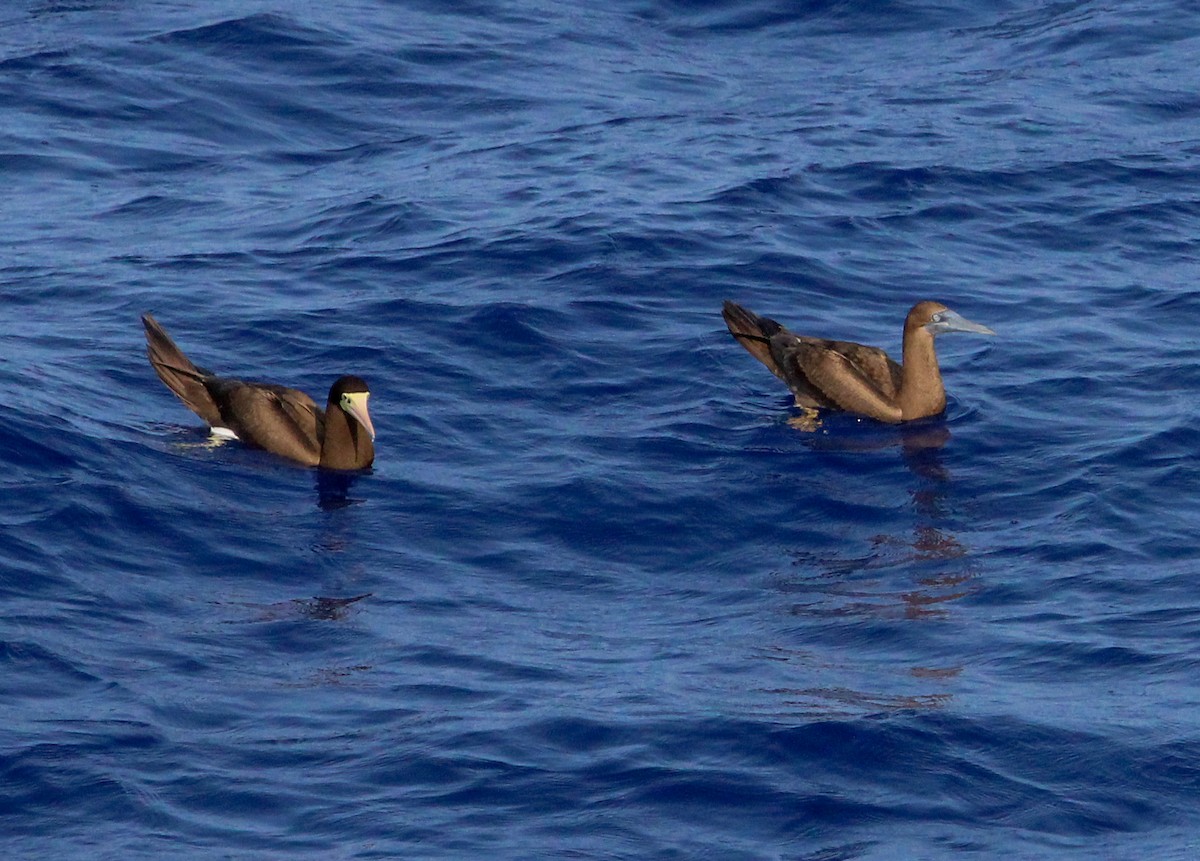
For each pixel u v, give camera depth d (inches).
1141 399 1098.1
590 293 1261.1
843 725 717.3
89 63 1802.4
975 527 940.0
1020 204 1467.8
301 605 844.6
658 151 1603.1
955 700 741.9
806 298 1279.5
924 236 1406.3
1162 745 701.3
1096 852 634.8
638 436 1051.9
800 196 1476.4
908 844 639.8
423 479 991.0
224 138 1670.8
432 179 1539.1
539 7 2080.5
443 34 1961.1
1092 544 908.0
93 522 900.6
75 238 1400.1
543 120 1717.5
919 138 1626.5
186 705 735.1
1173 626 811.4
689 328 1216.2
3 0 2023.9
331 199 1493.6
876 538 932.6
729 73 1875.0
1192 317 1237.1
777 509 965.2
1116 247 1384.1
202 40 1878.7
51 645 779.4
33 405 1023.0
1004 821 657.6
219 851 629.0
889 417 1079.6
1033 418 1080.8
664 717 727.1
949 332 1120.2
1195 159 1565.0
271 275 1306.6
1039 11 2041.1
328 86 1792.6
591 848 634.8
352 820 650.8
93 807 655.1
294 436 1011.9
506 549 917.2
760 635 820.0
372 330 1194.0
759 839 644.1
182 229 1423.5
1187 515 939.3
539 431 1061.1
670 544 928.9
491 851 632.4
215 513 933.2
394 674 772.6
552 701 744.3
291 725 722.2
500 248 1342.3
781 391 1130.7
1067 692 751.1
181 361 1057.5
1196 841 642.8
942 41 1959.9
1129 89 1763.0
